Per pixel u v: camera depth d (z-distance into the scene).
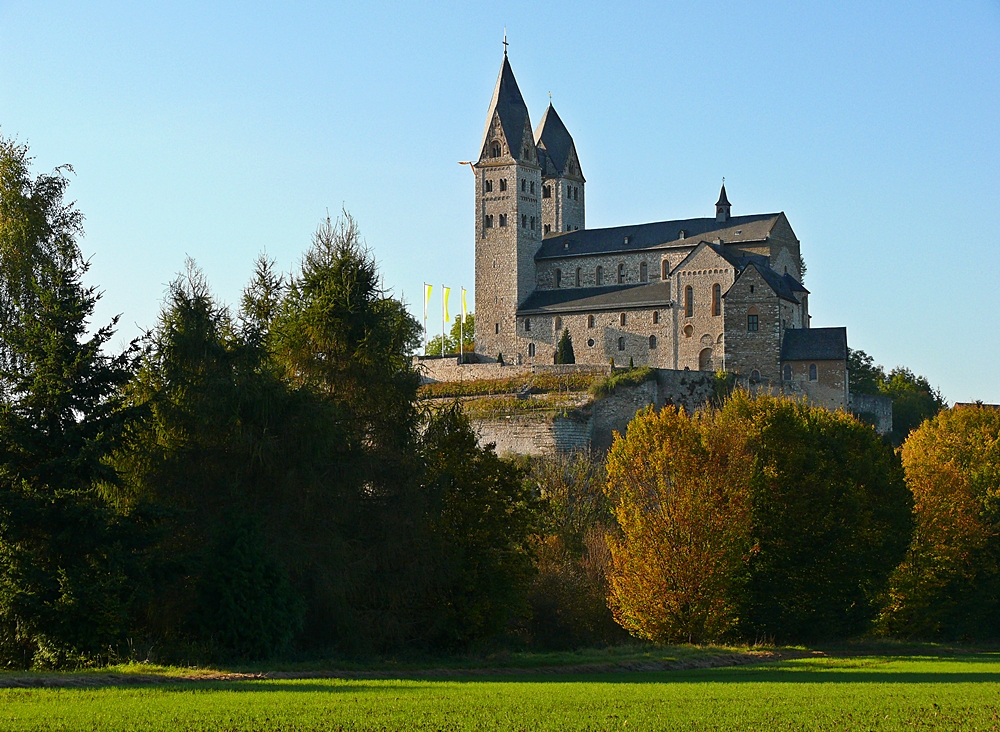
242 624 46.72
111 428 47.19
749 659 56.69
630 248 153.88
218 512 49.91
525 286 157.62
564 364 131.12
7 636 44.38
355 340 55.91
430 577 53.41
